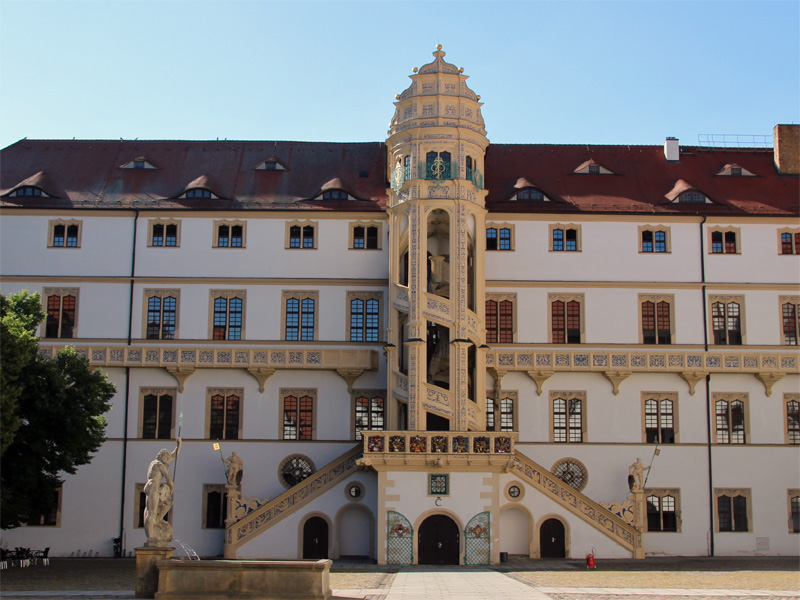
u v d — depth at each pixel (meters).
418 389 53.28
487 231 61.31
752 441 59.59
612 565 50.50
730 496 58.91
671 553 58.03
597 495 58.75
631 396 59.81
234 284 60.25
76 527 57.16
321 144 67.12
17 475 47.88
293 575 33.78
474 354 56.19
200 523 57.62
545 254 61.03
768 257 61.41
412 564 51.09
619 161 66.62
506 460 51.94
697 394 59.94
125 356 58.50
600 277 60.91
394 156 57.91
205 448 58.47
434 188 55.31
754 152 67.88
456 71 57.25
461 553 51.31
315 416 59.06
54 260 60.22
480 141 57.09
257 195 62.31
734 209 62.22
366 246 60.78
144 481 57.94
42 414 48.00
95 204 61.06
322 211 60.78
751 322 60.75
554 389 59.78
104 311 59.84
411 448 51.94
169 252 60.53
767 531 58.56
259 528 53.91
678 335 60.47
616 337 60.31
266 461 58.47
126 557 56.75
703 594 36.88
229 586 33.88
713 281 61.00
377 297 60.25
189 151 66.19
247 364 58.66
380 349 59.47
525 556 54.28
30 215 60.59
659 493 58.75
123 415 58.62
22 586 39.59
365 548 54.78
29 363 47.53
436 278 58.22
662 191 64.06
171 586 34.09
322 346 59.56
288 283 60.28
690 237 61.47
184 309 60.00
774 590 38.59
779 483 59.09
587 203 62.34
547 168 65.75
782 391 60.22
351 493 54.53
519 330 60.22
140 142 66.81
